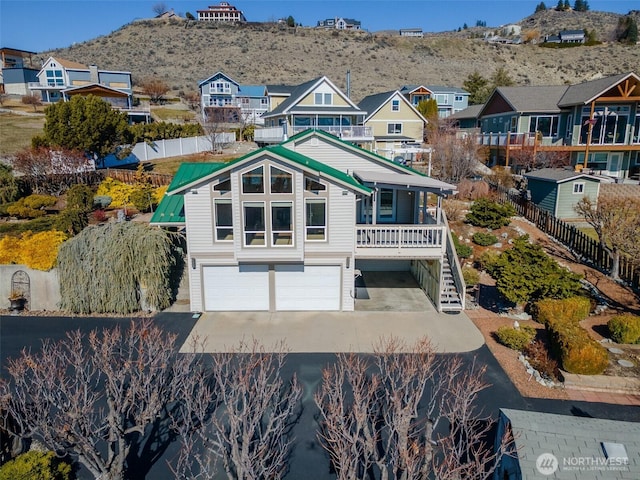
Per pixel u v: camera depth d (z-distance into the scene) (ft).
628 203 79.97
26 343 50.21
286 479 30.73
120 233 59.57
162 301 60.29
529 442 25.64
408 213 74.28
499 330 49.55
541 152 123.34
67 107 108.37
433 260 63.05
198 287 59.93
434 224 63.31
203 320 57.67
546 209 99.40
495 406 38.63
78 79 216.74
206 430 34.65
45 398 29.50
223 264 59.26
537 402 39.24
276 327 55.52
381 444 32.91
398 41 439.22
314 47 415.23
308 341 51.44
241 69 355.97
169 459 32.04
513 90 142.41
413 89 231.50
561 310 53.36
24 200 87.81
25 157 96.99
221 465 31.37
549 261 57.93
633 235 63.72
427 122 176.65
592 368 42.14
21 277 59.77
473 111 186.50
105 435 32.50
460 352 48.29
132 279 58.70
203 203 57.11
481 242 80.43
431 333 53.21
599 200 84.58
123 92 193.36
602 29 480.23
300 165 54.44
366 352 48.52
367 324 56.13
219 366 32.19
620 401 39.60
